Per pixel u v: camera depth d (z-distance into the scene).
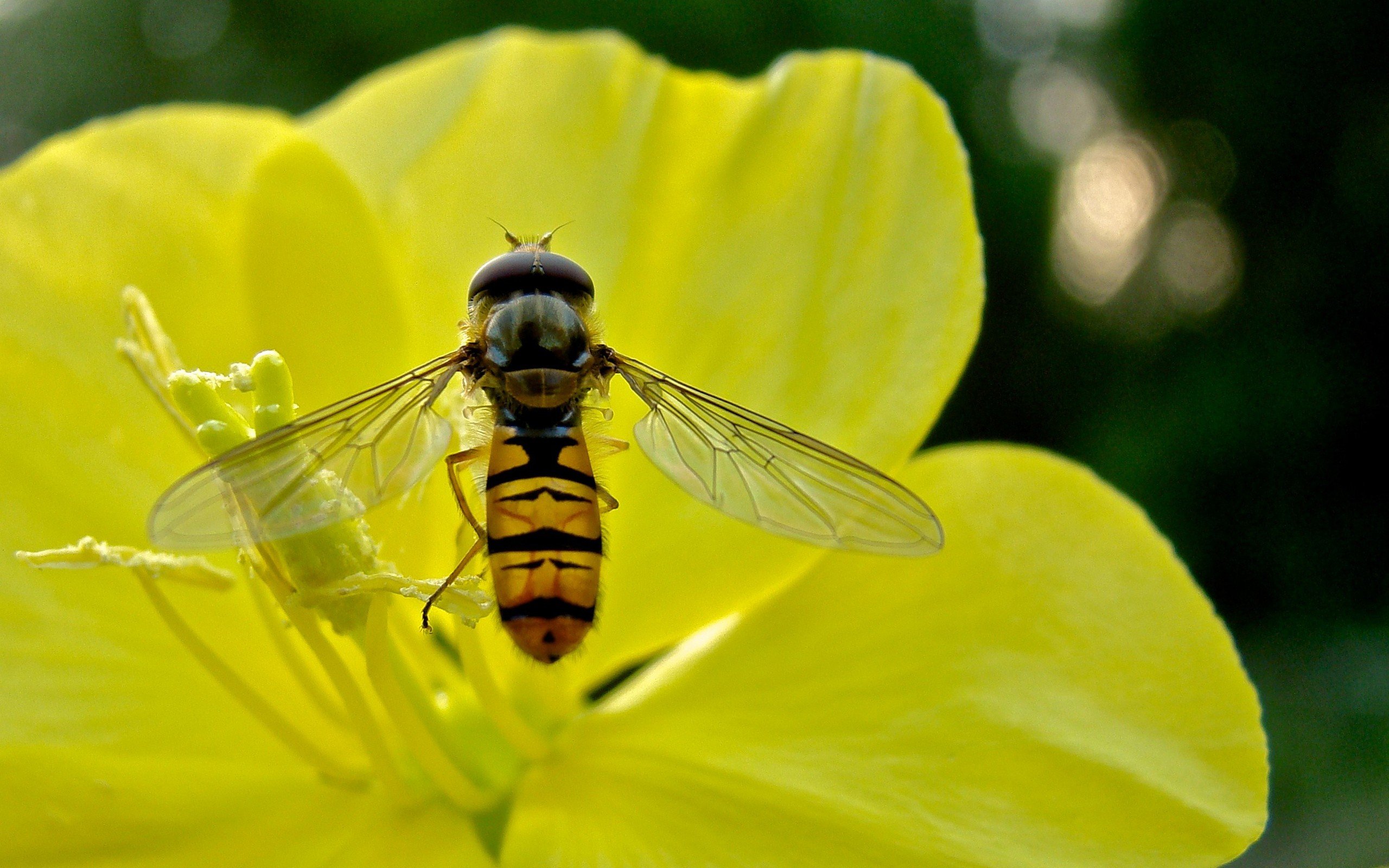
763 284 0.09
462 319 0.09
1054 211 0.46
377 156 0.09
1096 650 0.08
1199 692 0.08
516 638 0.08
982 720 0.08
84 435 0.09
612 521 0.09
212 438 0.08
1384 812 0.20
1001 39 0.45
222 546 0.08
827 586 0.09
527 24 0.33
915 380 0.09
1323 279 0.43
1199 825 0.08
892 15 0.38
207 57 0.38
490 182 0.09
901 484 0.08
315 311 0.09
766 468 0.08
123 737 0.09
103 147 0.09
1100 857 0.08
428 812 0.09
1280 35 0.45
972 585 0.09
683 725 0.09
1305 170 0.45
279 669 0.09
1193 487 0.40
